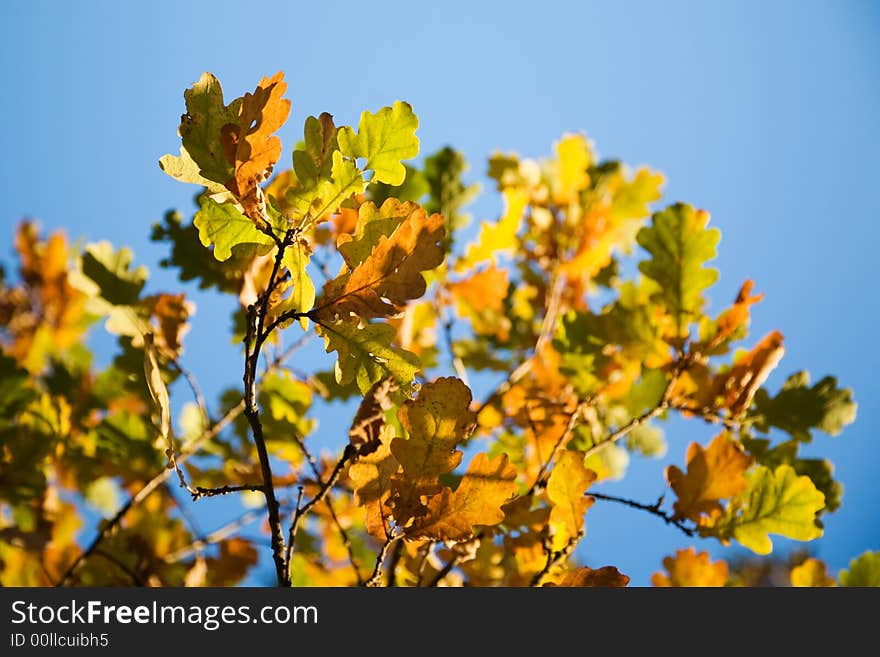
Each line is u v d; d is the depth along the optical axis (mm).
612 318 2045
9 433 2029
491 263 2158
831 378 2020
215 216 1781
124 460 2070
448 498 1761
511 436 2066
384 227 1778
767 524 1923
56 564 2088
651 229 2020
